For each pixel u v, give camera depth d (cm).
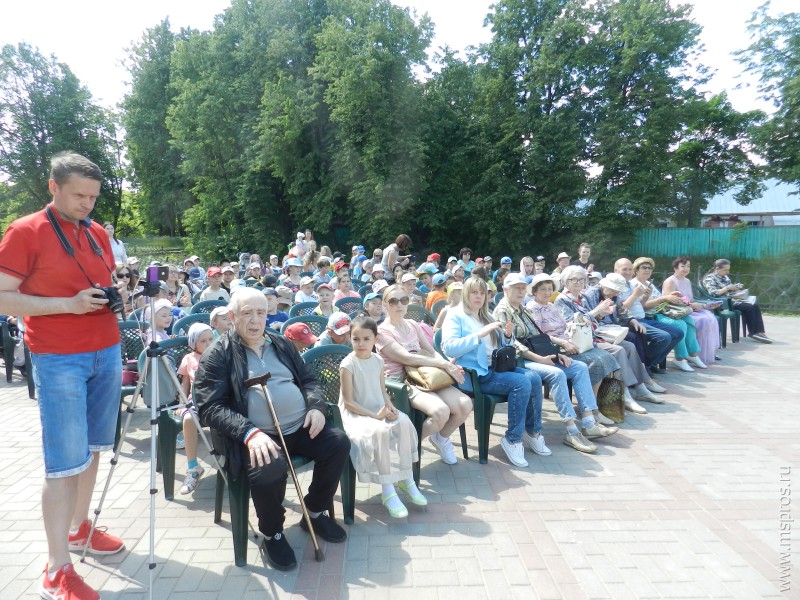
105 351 266
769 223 3095
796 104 1630
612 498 352
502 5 2345
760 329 894
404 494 360
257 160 2395
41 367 243
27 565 279
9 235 233
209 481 384
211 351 298
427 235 2756
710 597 249
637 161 2188
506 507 341
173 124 2633
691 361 721
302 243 1428
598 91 2188
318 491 300
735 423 497
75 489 255
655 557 283
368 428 322
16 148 3253
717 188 2870
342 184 2459
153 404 256
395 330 426
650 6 2023
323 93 2428
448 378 399
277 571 272
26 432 472
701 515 328
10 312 229
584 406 453
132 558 285
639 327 609
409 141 2277
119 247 1004
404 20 2311
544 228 2384
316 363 384
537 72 2186
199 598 250
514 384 404
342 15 2408
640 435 468
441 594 252
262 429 294
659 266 2256
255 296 302
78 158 242
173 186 3328
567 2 2234
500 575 267
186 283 928
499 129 2427
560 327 510
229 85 2602
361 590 256
